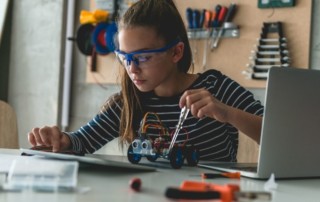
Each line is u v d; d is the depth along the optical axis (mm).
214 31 2664
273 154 1001
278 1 2496
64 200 655
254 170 1061
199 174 1031
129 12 1317
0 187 715
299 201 758
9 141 1910
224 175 993
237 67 2611
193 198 675
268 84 971
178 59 1386
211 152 1520
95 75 3119
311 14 2445
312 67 2457
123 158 1286
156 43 1275
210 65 2689
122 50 1284
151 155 1158
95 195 705
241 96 1501
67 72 3230
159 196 716
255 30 2566
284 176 1027
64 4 3256
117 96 1586
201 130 1511
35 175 746
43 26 3330
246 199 713
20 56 3428
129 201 670
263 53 2520
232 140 1620
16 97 3439
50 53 3293
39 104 3334
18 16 3447
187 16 2734
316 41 2449
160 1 1357
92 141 1508
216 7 2650
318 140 1066
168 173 1020
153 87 1301
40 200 648
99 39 3014
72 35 3229
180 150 1139
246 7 2598
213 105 1138
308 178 1071
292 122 1015
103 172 965
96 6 3111
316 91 1034
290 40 2486
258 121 1205
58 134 1307
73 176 753
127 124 1487
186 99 1147
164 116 1508
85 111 3213
